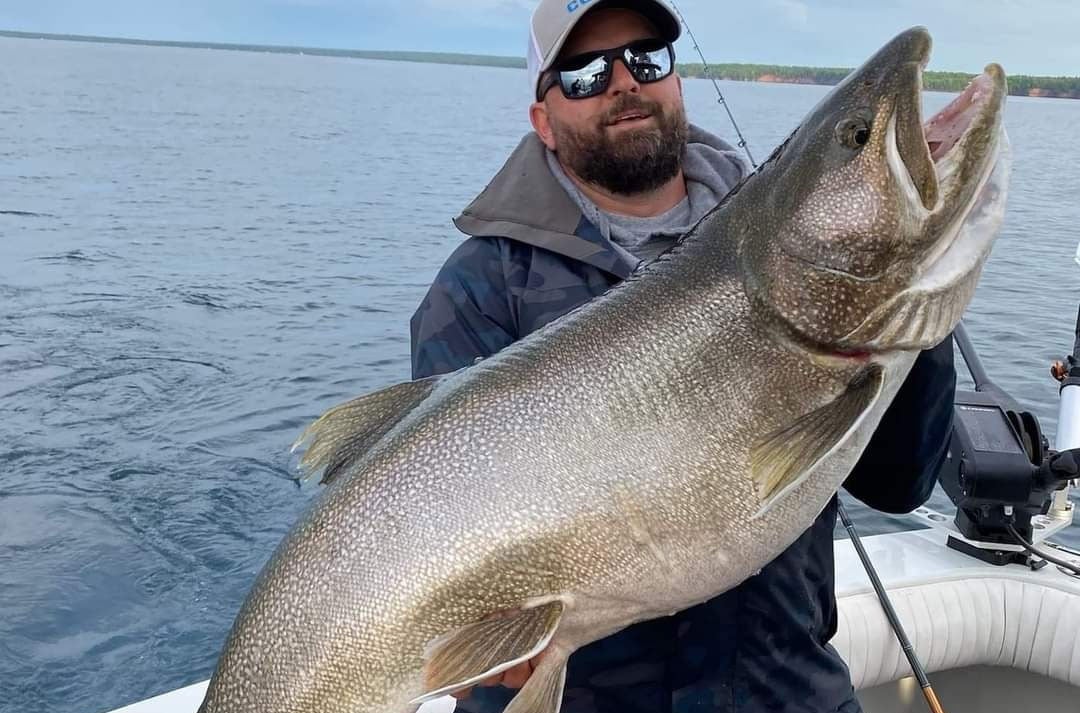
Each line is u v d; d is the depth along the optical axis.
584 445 0.71
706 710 0.82
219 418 3.16
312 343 4.07
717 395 0.70
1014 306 4.07
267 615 0.75
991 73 0.68
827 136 0.71
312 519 0.75
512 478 0.71
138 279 5.26
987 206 0.69
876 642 1.22
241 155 12.55
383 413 0.80
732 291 0.72
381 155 13.34
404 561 0.71
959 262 0.68
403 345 4.08
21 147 12.04
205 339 4.09
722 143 1.07
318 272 5.61
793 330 0.70
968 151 0.67
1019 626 1.25
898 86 0.69
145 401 3.32
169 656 1.89
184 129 16.34
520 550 0.70
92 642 1.92
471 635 0.71
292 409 3.26
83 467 2.75
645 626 0.82
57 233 6.61
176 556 2.25
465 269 0.94
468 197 9.51
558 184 0.96
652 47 0.95
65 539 2.32
